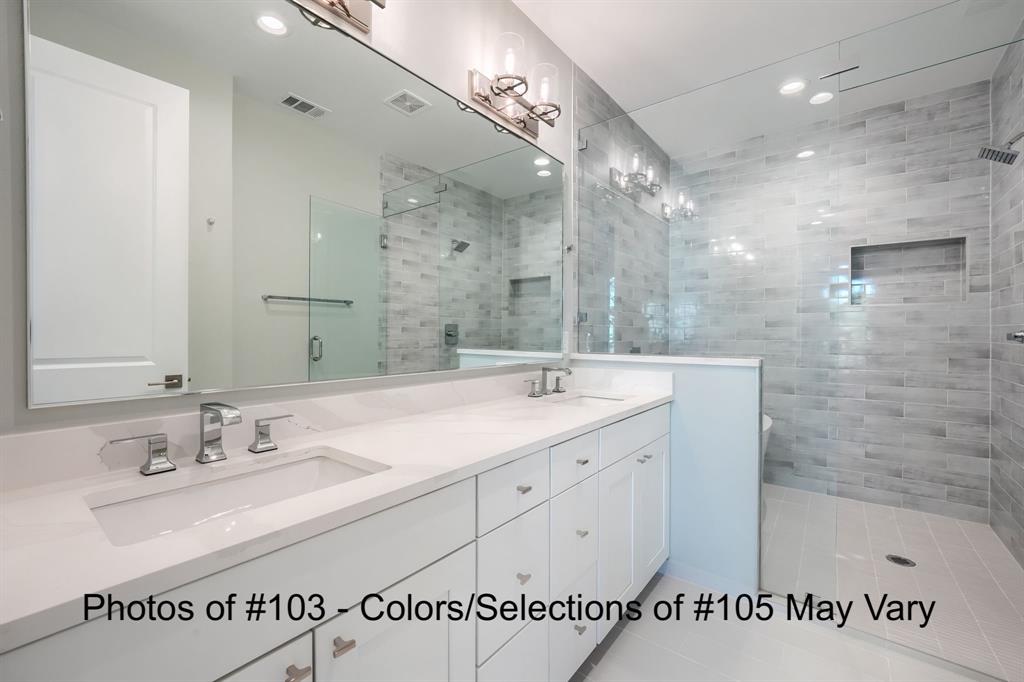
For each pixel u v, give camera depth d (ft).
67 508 2.29
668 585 6.47
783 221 7.68
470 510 3.16
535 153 6.98
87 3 2.85
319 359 4.14
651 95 9.06
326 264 4.22
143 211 3.08
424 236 5.24
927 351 9.04
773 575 6.18
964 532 8.10
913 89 8.69
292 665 2.12
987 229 8.41
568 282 7.77
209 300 3.40
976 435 8.61
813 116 7.32
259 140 3.72
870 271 9.61
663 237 8.54
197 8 3.36
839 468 9.70
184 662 1.77
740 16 6.79
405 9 4.93
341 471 3.44
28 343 2.60
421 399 5.10
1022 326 7.18
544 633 3.97
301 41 4.00
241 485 3.11
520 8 6.64
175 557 1.78
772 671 4.75
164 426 3.09
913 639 5.19
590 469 4.67
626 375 7.13
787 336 7.59
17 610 1.41
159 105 3.16
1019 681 4.56
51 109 2.70
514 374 6.57
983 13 6.15
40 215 2.66
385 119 4.76
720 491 6.31
